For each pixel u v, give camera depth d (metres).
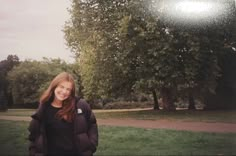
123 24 15.30
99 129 10.90
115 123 12.35
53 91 3.69
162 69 15.48
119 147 8.65
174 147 8.56
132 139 9.55
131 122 12.86
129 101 16.61
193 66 15.23
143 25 15.20
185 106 18.22
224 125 11.75
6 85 11.56
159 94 17.58
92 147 3.67
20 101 11.15
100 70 15.43
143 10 14.77
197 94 16.84
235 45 14.98
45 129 3.64
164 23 14.38
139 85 15.83
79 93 14.55
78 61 14.10
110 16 15.55
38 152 3.61
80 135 3.62
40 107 3.65
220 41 14.62
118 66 15.73
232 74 16.06
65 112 3.62
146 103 17.41
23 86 11.20
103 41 15.25
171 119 13.84
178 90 16.56
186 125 12.12
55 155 3.61
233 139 8.96
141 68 15.78
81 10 14.61
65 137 3.63
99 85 15.21
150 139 9.51
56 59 12.41
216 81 16.27
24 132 9.03
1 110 11.03
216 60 15.42
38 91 11.14
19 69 11.47
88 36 14.68
